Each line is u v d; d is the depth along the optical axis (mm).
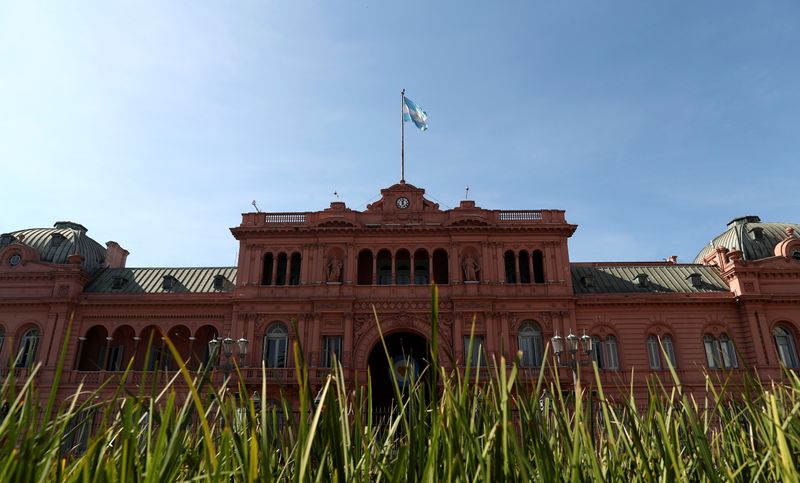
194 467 3693
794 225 51812
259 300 45062
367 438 4199
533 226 46562
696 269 50250
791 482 3375
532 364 43062
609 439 4180
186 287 50719
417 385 3926
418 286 45281
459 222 46688
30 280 48188
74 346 46000
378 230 47031
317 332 43750
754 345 43750
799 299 44906
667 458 3859
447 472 3326
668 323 45469
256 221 48250
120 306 47656
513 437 3309
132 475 3104
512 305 44531
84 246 53844
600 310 45844
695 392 42875
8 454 2822
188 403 3600
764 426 4230
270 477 3182
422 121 53125
